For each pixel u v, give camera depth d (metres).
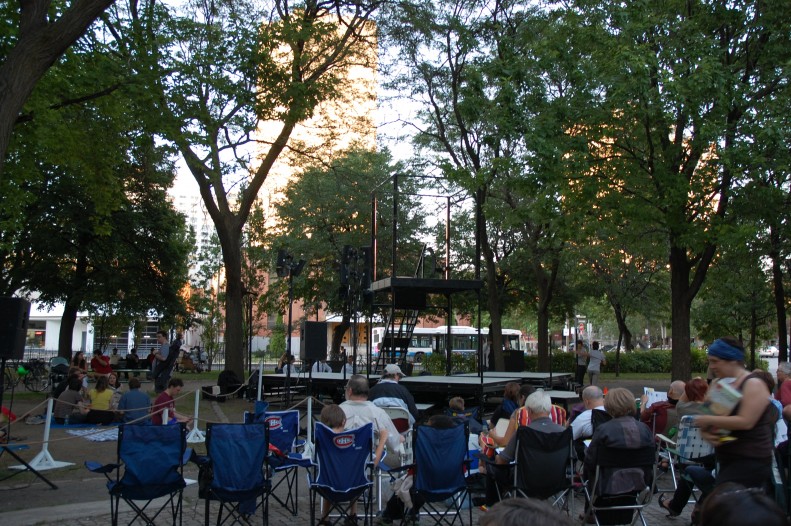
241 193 22.89
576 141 14.97
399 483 6.90
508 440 6.98
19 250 27.55
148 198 30.00
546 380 17.55
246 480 6.11
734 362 4.70
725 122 14.44
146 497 6.12
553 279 26.05
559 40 15.54
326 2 20.12
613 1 14.97
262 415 7.87
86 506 7.49
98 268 29.53
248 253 32.72
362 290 15.44
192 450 6.80
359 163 29.48
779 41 14.92
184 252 32.59
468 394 13.94
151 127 14.61
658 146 16.11
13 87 8.12
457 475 6.38
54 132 14.10
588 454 6.00
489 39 21.39
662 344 64.62
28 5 8.34
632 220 16.36
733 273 21.66
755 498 2.02
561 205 15.71
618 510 6.01
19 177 15.12
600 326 68.19
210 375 33.12
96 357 20.75
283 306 35.22
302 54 18.55
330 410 6.54
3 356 8.99
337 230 31.39
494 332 25.00
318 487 6.20
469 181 16.52
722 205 15.44
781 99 13.94
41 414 15.23
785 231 15.10
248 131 16.22
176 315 32.88
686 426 6.75
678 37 14.44
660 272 31.67
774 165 14.04
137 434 6.12
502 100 15.62
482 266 29.67
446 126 24.28
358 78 21.03
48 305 30.62
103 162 15.53
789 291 24.08
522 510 1.98
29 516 7.04
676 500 6.95
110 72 13.91
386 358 18.06
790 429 5.48
